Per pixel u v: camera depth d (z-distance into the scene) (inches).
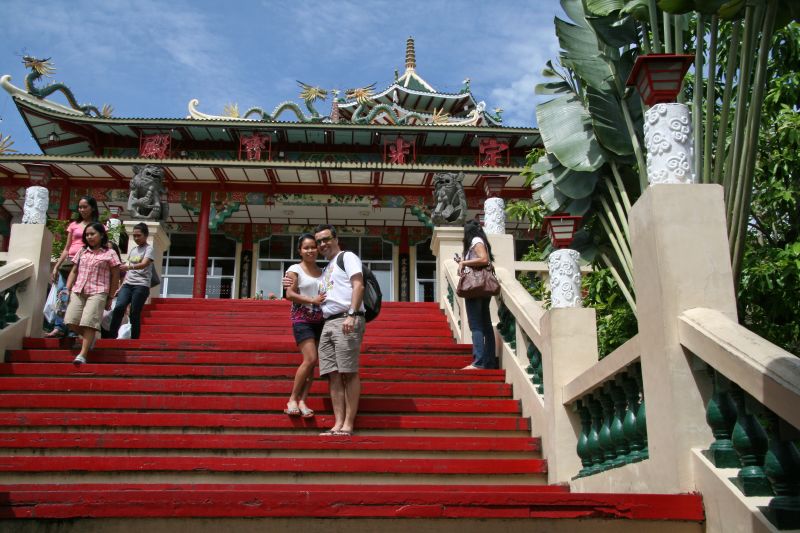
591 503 144.8
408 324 439.8
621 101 380.8
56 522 138.6
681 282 155.6
